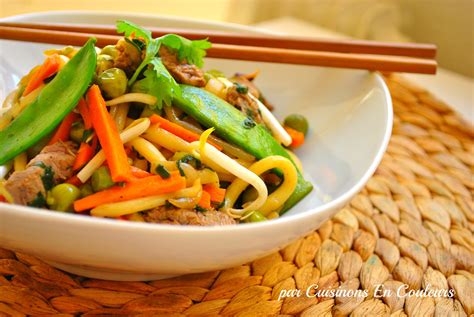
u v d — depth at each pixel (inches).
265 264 10.9
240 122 11.0
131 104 10.8
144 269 9.3
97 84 10.3
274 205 11.1
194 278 10.4
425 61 13.0
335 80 13.2
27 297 9.8
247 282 10.5
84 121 10.2
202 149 10.3
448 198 12.7
